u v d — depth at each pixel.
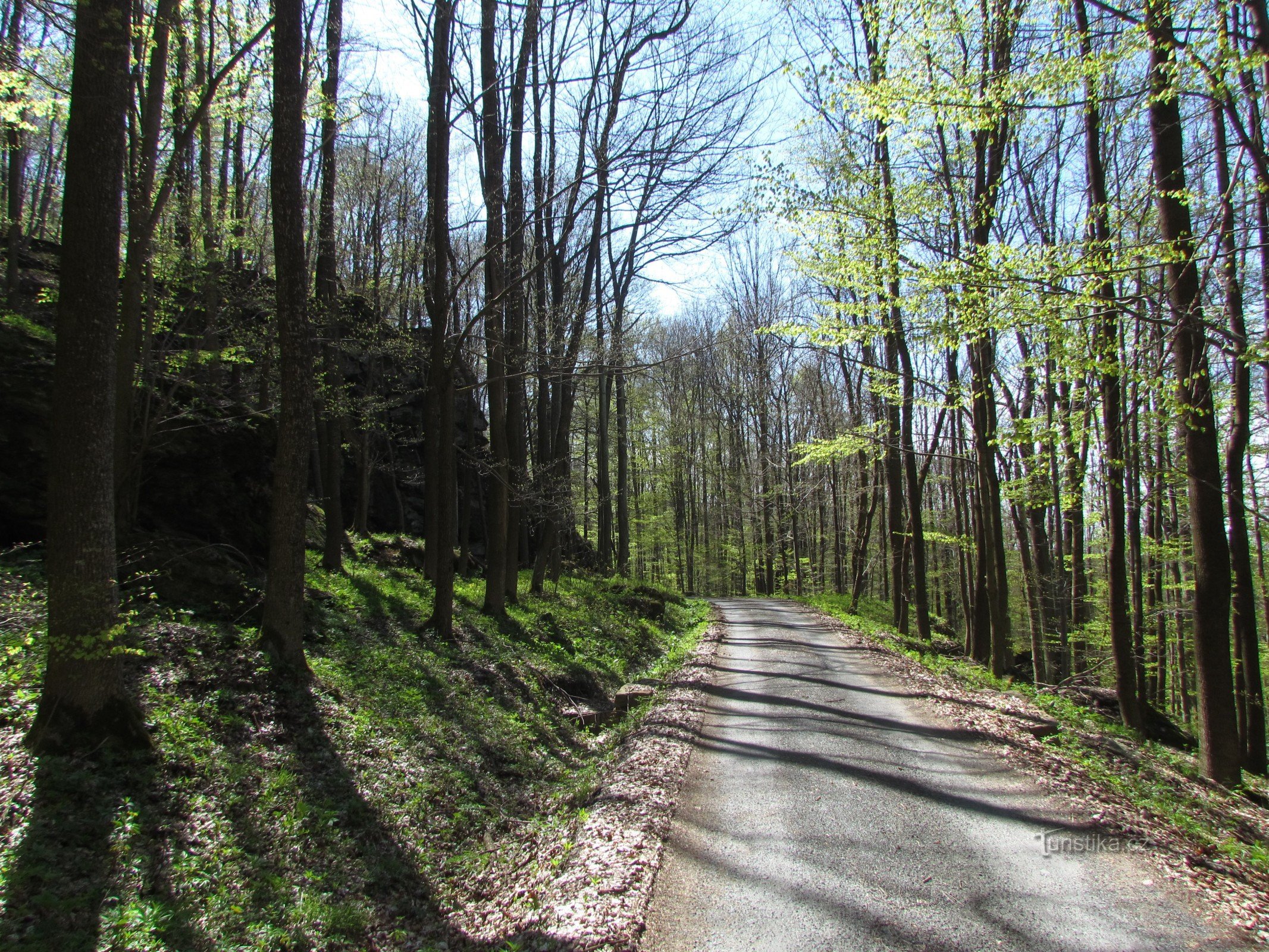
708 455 50.25
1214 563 9.59
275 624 9.12
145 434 10.40
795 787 7.35
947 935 4.57
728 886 5.28
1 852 5.00
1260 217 10.37
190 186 11.81
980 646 17.56
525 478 17.86
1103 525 19.45
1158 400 11.19
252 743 7.45
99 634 6.28
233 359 12.37
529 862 6.81
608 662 16.09
